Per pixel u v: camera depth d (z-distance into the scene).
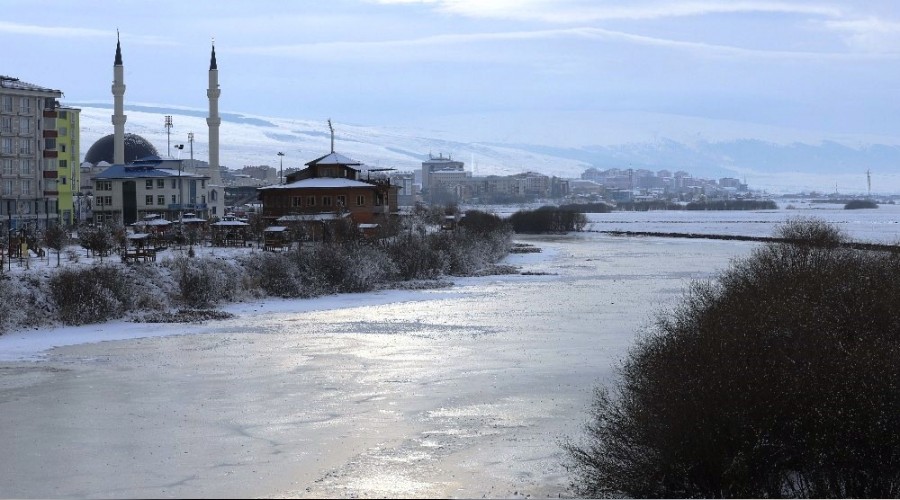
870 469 21.61
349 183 131.25
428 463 28.38
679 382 23.30
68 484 26.53
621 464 24.14
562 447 28.84
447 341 53.00
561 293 80.94
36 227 130.00
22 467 28.20
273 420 33.97
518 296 78.56
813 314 25.34
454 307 70.69
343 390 39.22
